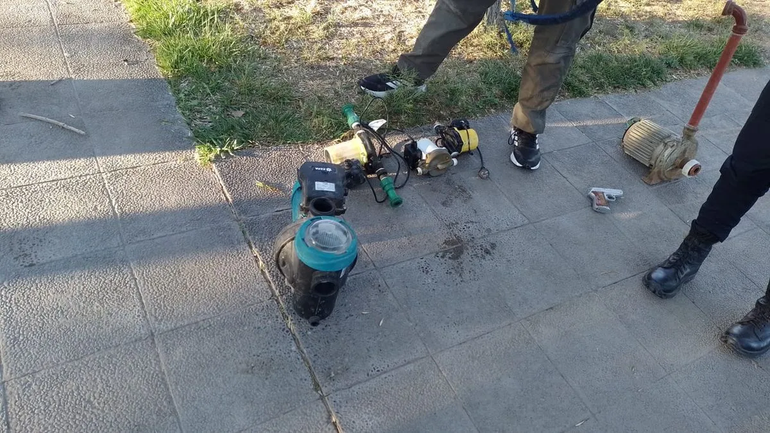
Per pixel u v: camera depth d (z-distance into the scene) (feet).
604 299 9.03
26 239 8.20
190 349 7.38
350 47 13.42
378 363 7.62
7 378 6.75
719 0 19.19
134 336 7.39
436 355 7.84
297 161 10.31
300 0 14.73
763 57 16.79
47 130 9.90
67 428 6.46
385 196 9.98
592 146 12.15
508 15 8.11
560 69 10.19
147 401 6.82
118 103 10.69
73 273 7.91
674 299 9.25
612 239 10.07
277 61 12.48
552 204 10.57
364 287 8.49
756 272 9.95
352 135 10.98
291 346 7.62
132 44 12.17
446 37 11.21
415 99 12.03
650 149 11.31
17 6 12.53
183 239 8.63
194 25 12.71
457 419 7.22
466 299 8.62
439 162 10.32
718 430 7.62
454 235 9.57
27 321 7.30
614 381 7.96
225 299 7.99
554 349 8.20
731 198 8.36
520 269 9.23
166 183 9.43
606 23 16.58
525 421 7.33
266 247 8.75
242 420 6.82
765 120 7.67
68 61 11.39
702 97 10.56
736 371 8.37
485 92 12.78
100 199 8.96
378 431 6.97
